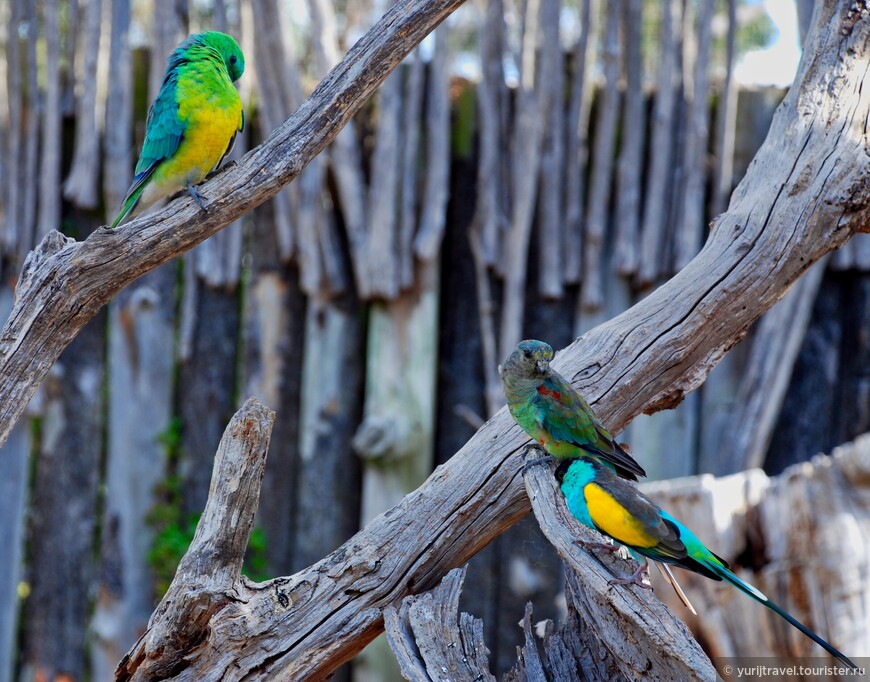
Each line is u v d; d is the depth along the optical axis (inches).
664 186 430.3
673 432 431.5
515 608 418.6
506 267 426.9
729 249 257.8
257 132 440.1
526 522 420.5
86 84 430.3
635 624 185.5
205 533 231.6
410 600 232.2
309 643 231.6
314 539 426.6
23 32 440.5
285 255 427.8
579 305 434.3
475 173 441.7
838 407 430.9
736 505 346.0
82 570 425.4
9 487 428.1
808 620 329.1
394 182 423.2
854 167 251.8
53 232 234.1
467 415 406.6
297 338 434.6
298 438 432.1
